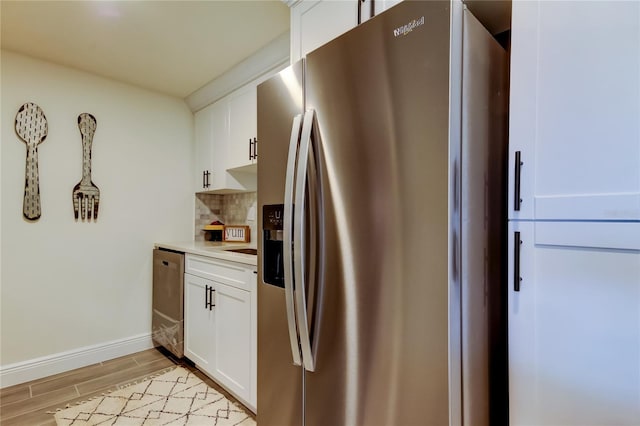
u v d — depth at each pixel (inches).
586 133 30.7
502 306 41.0
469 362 33.6
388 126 34.0
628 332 28.6
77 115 93.4
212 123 108.9
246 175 108.5
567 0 31.9
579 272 31.0
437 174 30.4
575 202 31.1
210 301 81.7
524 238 34.2
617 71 29.2
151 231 108.9
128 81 101.7
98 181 97.5
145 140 107.5
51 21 70.1
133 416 68.9
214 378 79.9
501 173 40.8
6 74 82.4
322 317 40.4
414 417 31.9
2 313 82.0
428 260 31.0
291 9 60.9
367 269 35.8
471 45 34.0
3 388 80.7
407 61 32.6
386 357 34.1
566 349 31.7
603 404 29.8
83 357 93.9
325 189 40.3
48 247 88.7
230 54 84.7
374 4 46.7
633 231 28.2
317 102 41.7
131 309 104.0
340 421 38.8
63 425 65.6
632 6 28.5
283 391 47.6
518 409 34.3
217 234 118.0
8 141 82.8
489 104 38.0
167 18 69.2
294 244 41.5
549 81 32.8
